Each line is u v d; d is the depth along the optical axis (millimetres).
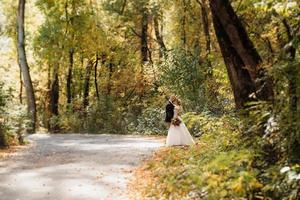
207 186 6645
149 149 17094
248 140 7418
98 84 44219
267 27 10750
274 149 6480
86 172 12492
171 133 16625
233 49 9523
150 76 34250
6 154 16969
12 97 21953
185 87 26172
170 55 27391
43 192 10266
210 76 25453
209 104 23141
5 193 10242
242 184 5855
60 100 48719
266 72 7270
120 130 32344
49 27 35469
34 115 31312
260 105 7266
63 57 36156
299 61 5938
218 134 9523
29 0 39969
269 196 5898
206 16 29281
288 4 6074
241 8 13352
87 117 34875
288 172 5047
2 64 47812
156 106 31531
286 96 6176
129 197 9672
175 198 8273
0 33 41500
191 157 10523
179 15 33625
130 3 38438
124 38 40812
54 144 20641
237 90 9492
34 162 14727
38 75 46125
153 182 10461
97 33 36781
